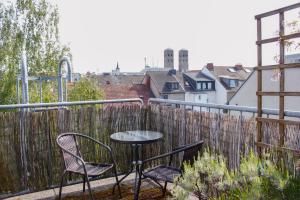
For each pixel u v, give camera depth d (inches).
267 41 105.1
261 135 109.9
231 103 764.0
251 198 75.5
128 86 1147.3
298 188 76.5
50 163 149.0
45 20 678.5
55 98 602.2
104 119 164.2
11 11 654.5
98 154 162.9
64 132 151.7
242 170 85.4
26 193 143.9
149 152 177.3
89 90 668.1
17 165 141.3
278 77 102.9
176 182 98.3
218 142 132.3
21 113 140.9
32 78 267.1
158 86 1133.1
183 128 154.3
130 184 155.0
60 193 129.8
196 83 1212.5
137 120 175.5
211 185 94.9
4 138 137.6
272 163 91.1
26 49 660.1
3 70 633.6
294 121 95.6
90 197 127.0
